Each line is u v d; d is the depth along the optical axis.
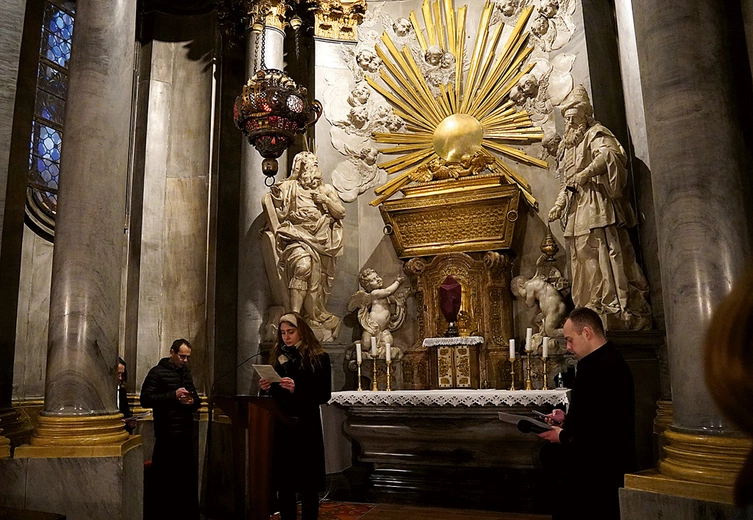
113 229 4.97
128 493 4.45
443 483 6.34
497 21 8.31
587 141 6.27
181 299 7.89
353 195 8.30
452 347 7.25
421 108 8.45
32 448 4.34
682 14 3.76
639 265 6.14
